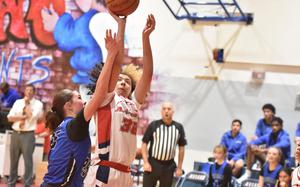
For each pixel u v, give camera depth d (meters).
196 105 12.70
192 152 12.62
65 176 4.00
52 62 13.85
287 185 8.15
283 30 12.15
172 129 8.84
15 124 11.09
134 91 4.54
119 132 4.24
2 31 14.24
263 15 12.29
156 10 13.05
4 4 14.28
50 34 13.91
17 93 13.29
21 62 14.06
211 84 12.62
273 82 12.18
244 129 12.33
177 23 12.93
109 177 4.19
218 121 12.52
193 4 12.30
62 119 4.30
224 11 12.45
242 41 12.45
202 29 12.75
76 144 3.99
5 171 11.75
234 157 10.77
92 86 4.63
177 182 9.68
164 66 12.95
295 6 12.09
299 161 5.01
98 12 13.60
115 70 4.12
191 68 12.79
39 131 12.20
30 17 14.07
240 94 12.40
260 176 8.72
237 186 9.49
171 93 12.89
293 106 12.01
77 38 13.70
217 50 12.48
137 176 11.27
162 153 8.73
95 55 13.57
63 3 13.85
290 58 12.09
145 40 4.45
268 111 11.25
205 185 9.52
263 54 12.27
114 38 3.85
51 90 13.82
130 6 4.23
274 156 8.58
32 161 11.22
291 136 11.98
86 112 3.89
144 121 12.99
